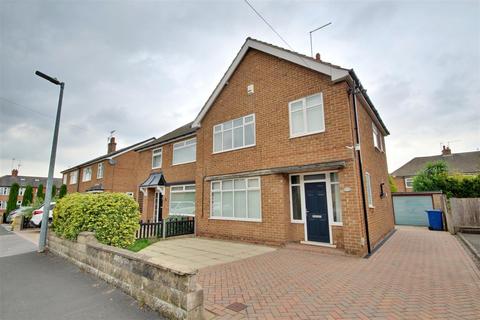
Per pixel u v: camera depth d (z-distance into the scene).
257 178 10.11
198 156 12.98
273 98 10.14
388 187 14.45
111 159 22.81
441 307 3.82
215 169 11.95
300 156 8.94
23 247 9.43
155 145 17.81
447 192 18.78
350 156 7.80
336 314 3.62
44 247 8.39
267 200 9.56
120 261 4.66
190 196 14.39
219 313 3.70
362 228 7.66
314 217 8.88
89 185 26.20
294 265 6.43
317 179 8.97
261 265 6.47
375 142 12.06
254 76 11.03
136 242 9.62
